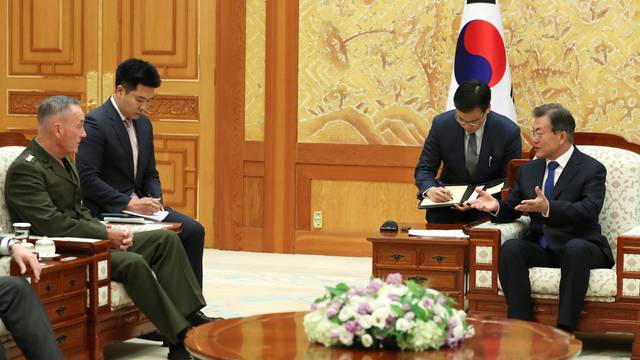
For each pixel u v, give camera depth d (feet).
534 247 16.52
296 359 9.61
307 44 27.17
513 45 25.57
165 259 15.94
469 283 16.69
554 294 16.25
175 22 28.12
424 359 9.63
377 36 26.63
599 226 16.89
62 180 15.67
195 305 15.93
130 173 18.24
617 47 24.89
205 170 28.19
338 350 10.02
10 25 29.22
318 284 22.89
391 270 17.07
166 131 28.32
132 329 15.88
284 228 27.63
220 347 10.18
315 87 27.20
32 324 12.35
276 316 12.00
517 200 17.46
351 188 27.17
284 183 27.55
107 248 14.90
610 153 17.70
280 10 27.25
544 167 17.31
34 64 29.09
